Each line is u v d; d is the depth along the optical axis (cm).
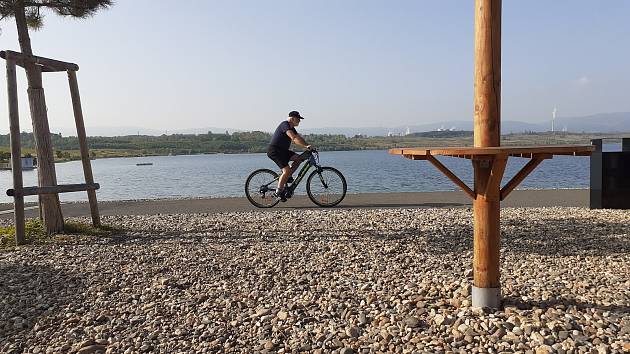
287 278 564
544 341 369
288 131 1186
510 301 446
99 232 834
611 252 648
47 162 808
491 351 364
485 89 407
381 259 636
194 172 4797
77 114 852
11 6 790
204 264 627
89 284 555
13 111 742
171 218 1041
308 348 391
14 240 775
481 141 412
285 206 1247
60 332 435
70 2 836
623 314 416
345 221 933
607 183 1057
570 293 473
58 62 815
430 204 1227
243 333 423
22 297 516
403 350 376
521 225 857
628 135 1057
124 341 414
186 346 404
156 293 523
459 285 506
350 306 468
